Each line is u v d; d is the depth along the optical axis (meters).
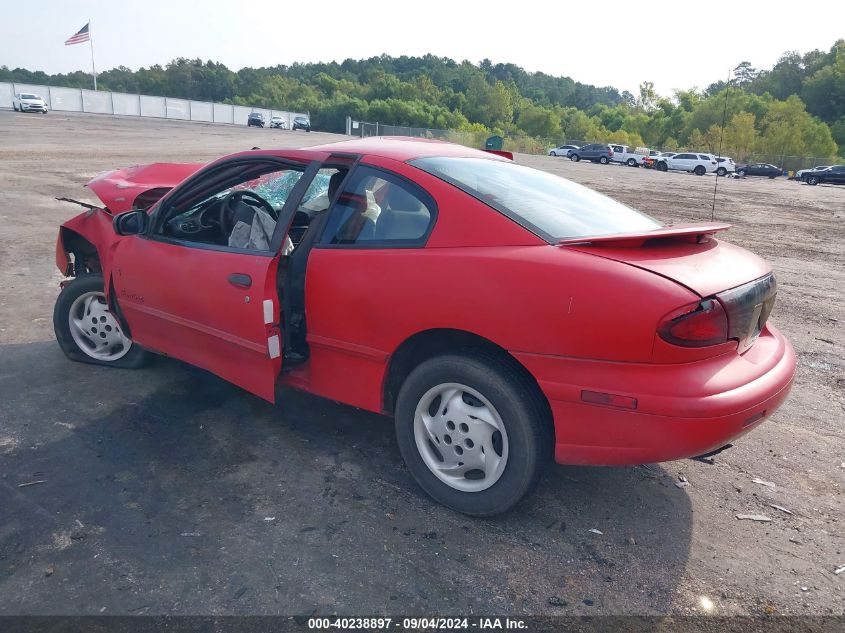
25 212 10.97
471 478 3.09
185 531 2.88
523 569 2.73
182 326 3.76
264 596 2.51
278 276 3.54
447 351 2.97
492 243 2.84
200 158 22.56
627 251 2.72
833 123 72.19
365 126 72.31
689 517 3.17
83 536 2.82
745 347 2.86
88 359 4.66
